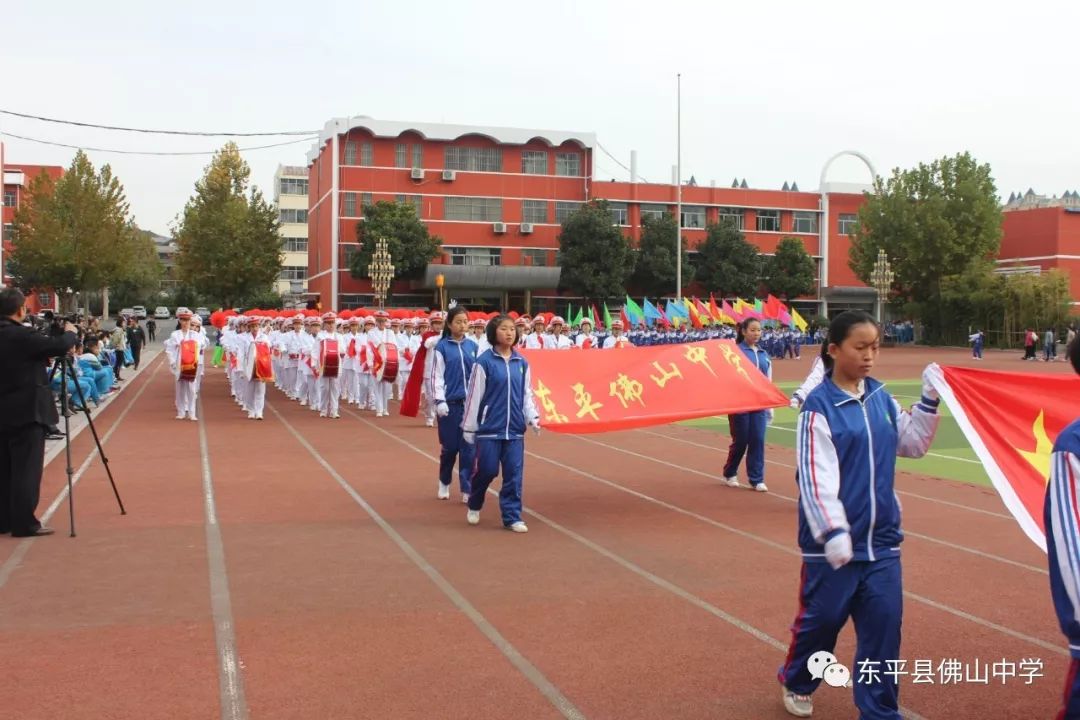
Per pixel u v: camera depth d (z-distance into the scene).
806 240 64.81
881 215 60.12
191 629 5.83
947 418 19.47
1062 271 55.75
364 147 54.50
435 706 4.68
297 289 93.19
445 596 6.57
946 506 10.06
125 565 7.36
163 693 4.83
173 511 9.49
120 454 13.55
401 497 10.37
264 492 10.60
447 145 56.16
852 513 4.07
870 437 4.09
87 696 4.78
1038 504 5.15
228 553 7.76
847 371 4.22
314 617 6.08
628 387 9.64
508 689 4.91
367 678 5.04
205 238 51.41
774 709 4.67
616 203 59.84
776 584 6.91
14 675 5.06
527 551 7.89
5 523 8.46
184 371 18.12
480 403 8.73
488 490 10.89
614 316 54.28
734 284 58.09
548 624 5.96
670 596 6.59
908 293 62.81
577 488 11.05
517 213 57.31
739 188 62.94
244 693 4.83
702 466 12.81
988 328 58.44
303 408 21.20
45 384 8.41
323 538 8.34
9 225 57.56
